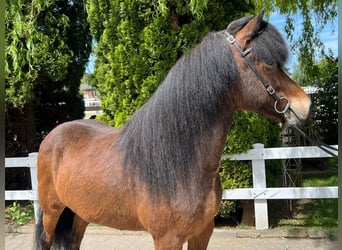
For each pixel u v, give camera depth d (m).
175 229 1.85
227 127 1.88
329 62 7.64
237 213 4.73
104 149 2.17
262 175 4.09
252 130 4.11
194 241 2.14
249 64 1.75
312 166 8.09
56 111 6.58
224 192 4.16
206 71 1.80
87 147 2.30
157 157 1.85
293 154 3.99
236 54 1.77
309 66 5.34
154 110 1.90
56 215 2.62
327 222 4.43
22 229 4.71
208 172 1.86
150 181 1.86
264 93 1.75
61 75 5.30
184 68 1.86
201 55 1.83
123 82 4.11
